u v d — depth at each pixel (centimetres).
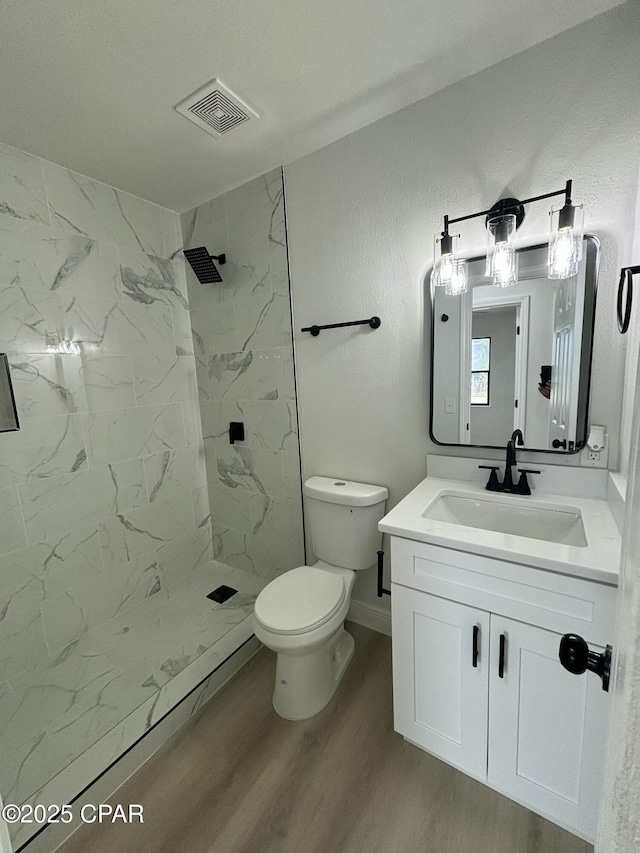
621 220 116
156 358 221
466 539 109
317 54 119
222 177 189
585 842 106
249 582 237
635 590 35
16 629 168
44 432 174
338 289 176
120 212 199
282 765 131
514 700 109
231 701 159
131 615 208
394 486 176
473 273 142
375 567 189
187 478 242
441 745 125
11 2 98
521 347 137
